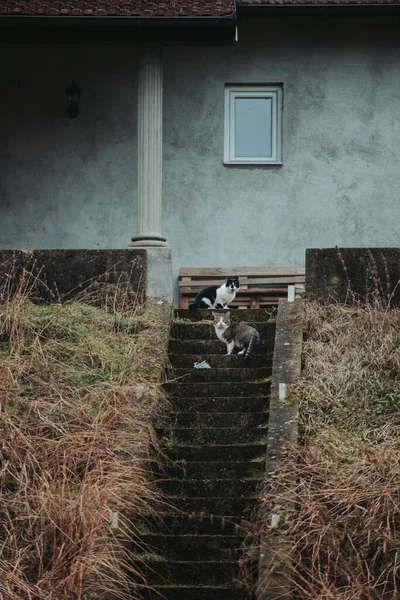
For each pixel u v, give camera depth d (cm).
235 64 1572
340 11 1517
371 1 1509
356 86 1570
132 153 1570
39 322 1062
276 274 1521
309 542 769
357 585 716
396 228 1549
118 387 955
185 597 780
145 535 830
